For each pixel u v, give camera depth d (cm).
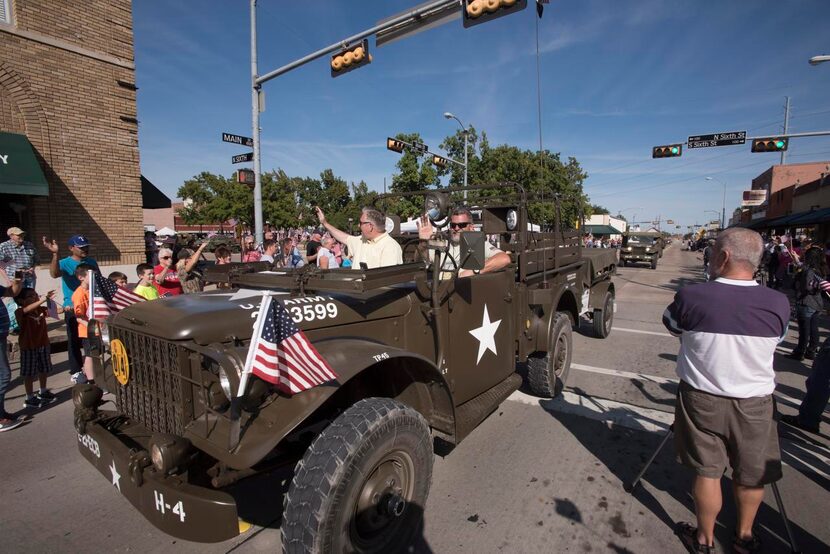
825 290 518
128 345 260
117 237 1028
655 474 336
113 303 310
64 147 938
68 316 550
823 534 269
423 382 286
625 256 2455
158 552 262
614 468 345
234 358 198
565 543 262
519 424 423
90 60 968
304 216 4675
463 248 274
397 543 233
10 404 500
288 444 277
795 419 418
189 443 206
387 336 284
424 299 306
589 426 418
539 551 256
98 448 244
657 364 624
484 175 2383
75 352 554
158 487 203
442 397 282
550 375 460
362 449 204
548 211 558
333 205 5103
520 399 484
